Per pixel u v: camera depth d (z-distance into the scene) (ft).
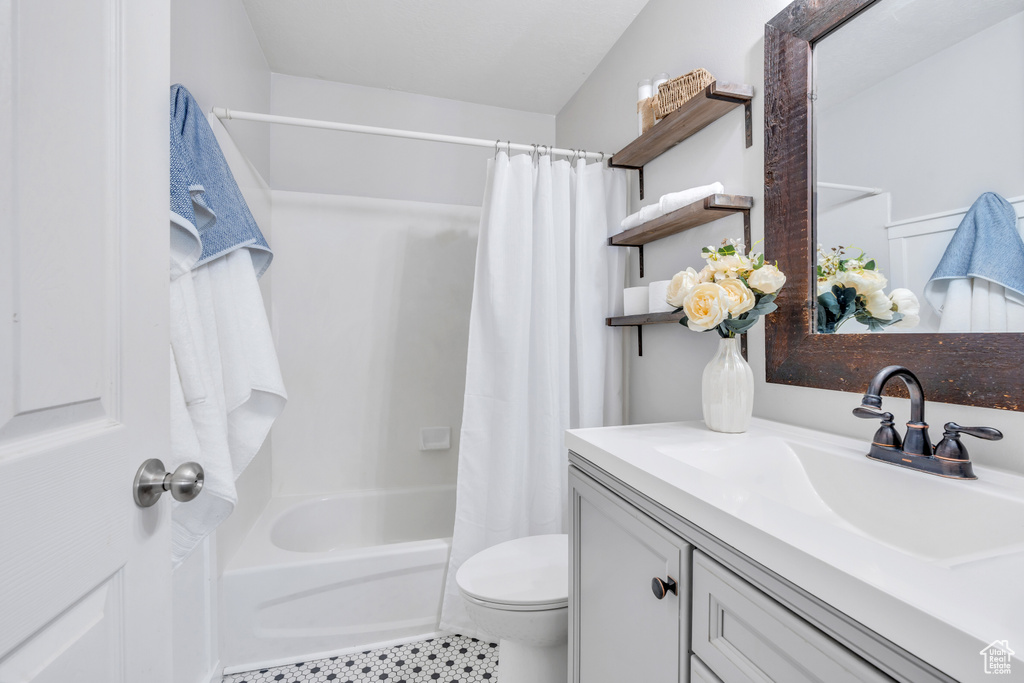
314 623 5.12
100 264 1.68
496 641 5.38
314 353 7.34
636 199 5.95
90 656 1.58
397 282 7.72
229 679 4.75
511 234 5.46
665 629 2.30
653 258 5.56
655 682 2.40
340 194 7.47
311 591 5.11
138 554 1.85
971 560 1.61
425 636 5.45
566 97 7.89
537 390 5.56
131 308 1.83
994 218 2.33
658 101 4.88
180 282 3.18
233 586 4.88
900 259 2.81
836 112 3.24
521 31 6.17
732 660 1.84
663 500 2.30
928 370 2.62
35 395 1.37
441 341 7.92
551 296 5.50
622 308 5.88
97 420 1.67
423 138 5.31
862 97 3.06
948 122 2.55
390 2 5.61
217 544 4.74
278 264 7.19
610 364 5.83
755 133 4.03
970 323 2.44
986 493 2.03
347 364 7.50
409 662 5.05
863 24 3.06
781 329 3.69
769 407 3.91
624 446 3.00
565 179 5.71
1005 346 2.28
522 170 5.48
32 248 1.37
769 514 1.83
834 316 3.28
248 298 4.13
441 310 7.92
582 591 3.26
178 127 3.44
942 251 2.57
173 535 3.22
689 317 3.33
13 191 1.31
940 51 2.60
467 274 8.05
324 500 7.07
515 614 3.74
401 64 6.95
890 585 1.29
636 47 5.91
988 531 1.99
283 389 4.22
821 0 3.30
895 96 2.84
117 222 1.77
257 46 6.32
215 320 3.70
